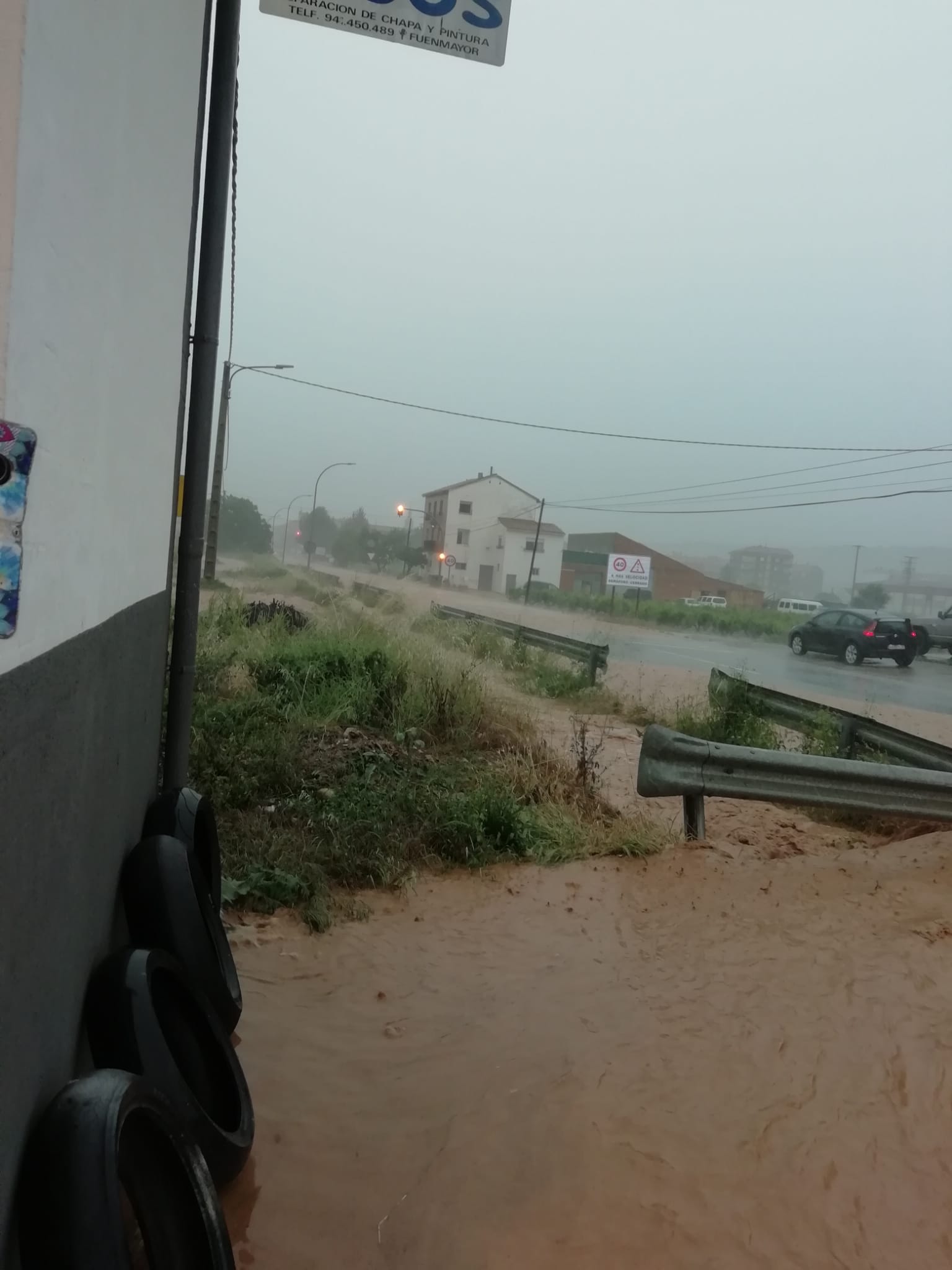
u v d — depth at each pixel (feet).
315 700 26.23
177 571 16.60
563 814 19.42
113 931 8.93
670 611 133.08
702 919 15.14
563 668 44.06
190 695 15.96
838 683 62.69
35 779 4.80
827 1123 9.90
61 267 4.91
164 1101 6.32
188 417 15.84
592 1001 12.27
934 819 18.98
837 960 13.82
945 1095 10.54
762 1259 7.96
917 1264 8.05
